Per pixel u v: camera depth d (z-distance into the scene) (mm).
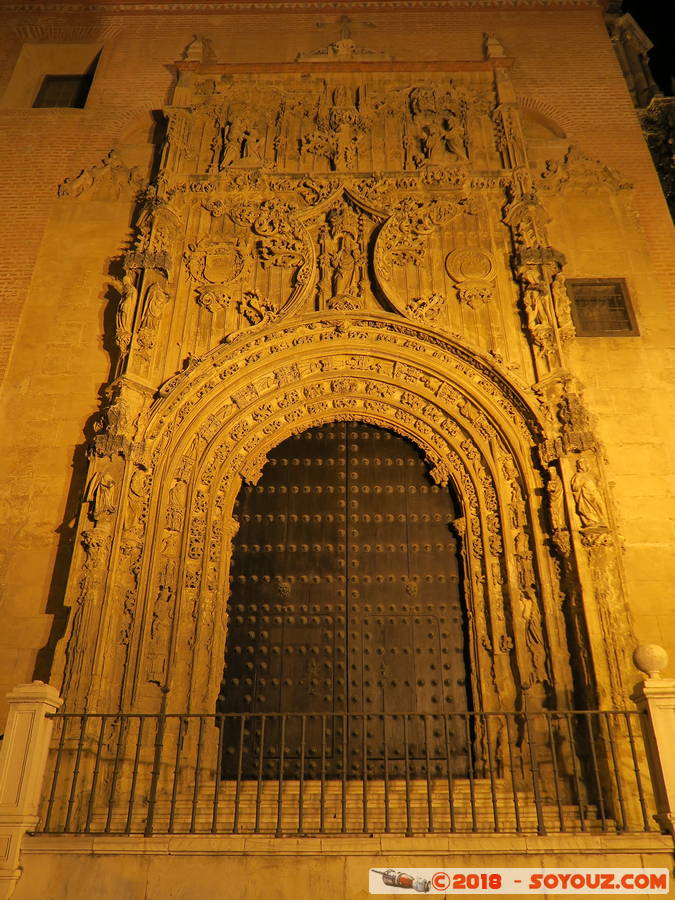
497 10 16938
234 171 14102
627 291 13023
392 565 11281
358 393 12297
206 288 12867
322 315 12320
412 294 12836
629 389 11961
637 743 9023
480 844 6742
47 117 15406
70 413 11922
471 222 13547
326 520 11656
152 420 11281
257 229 13414
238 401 12000
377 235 13234
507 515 10984
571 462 10883
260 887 6629
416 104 14922
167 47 16578
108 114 15469
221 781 9594
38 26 17016
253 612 10961
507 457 11461
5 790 7117
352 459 12141
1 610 10453
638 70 17047
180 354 12250
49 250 13602
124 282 12539
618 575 10086
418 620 10891
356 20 16844
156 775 7258
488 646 10328
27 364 12391
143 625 10047
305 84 15484
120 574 10273
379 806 8914
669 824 6828
